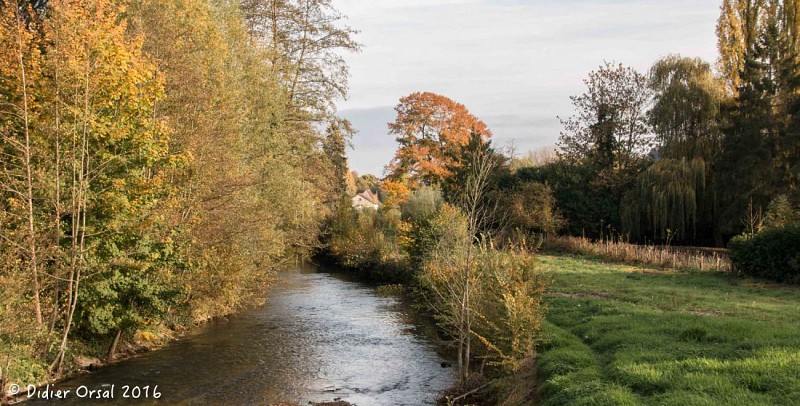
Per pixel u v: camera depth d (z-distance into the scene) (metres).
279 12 35.38
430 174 56.44
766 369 9.11
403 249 33.47
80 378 13.49
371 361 15.66
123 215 14.44
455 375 14.17
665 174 37.09
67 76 12.85
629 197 39.28
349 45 36.38
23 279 11.94
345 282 35.12
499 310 13.30
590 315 16.62
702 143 37.88
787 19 41.66
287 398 12.38
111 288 14.27
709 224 37.34
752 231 27.56
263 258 24.89
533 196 40.06
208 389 12.96
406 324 21.12
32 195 13.39
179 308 19.03
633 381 9.43
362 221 47.62
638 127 46.34
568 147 49.47
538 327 13.08
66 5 12.73
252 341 18.11
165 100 17.30
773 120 33.50
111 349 15.26
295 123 34.97
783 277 22.86
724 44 44.06
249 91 26.88
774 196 31.23
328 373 14.44
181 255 16.42
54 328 13.54
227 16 26.47
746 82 36.28
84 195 13.39
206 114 18.70
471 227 13.30
